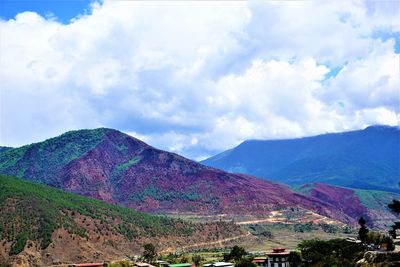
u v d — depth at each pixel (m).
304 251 175.25
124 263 195.38
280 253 181.62
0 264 196.25
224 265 184.12
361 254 151.88
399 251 143.62
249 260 185.12
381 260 137.12
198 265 199.50
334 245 169.25
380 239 167.00
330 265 151.88
